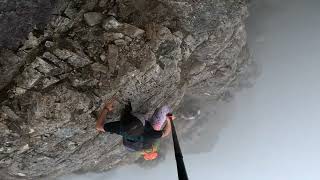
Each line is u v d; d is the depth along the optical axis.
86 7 6.97
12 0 6.06
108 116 7.53
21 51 6.67
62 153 8.34
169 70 7.61
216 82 10.19
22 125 7.00
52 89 6.96
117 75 7.10
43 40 6.77
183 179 4.52
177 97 8.96
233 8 8.30
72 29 6.95
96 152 9.22
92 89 7.10
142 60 7.18
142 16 7.27
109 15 7.08
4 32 6.33
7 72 6.69
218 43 8.48
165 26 7.45
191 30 7.82
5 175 8.70
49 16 6.62
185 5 7.57
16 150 7.56
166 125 7.04
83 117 7.31
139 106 7.95
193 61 8.90
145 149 6.71
